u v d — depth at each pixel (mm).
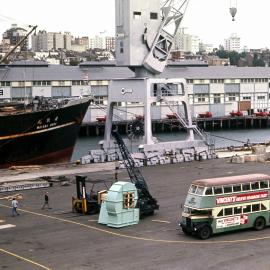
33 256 34531
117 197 41406
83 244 37188
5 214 47188
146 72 82750
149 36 81062
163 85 82500
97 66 166750
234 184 38812
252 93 186625
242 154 84500
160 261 33031
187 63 184750
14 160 78250
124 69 169000
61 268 31984
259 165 74438
